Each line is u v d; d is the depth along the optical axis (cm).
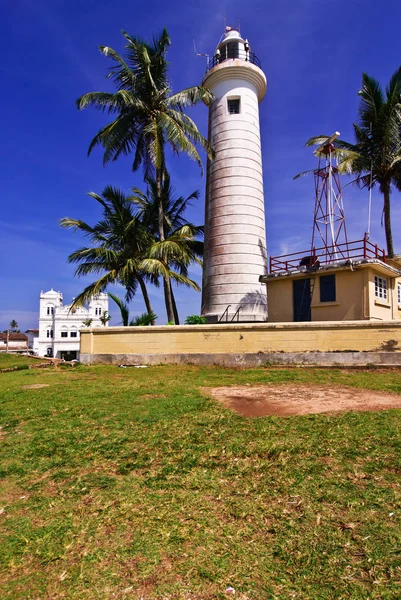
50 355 5744
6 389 1017
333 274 1652
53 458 498
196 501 378
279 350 1370
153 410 714
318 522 336
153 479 428
